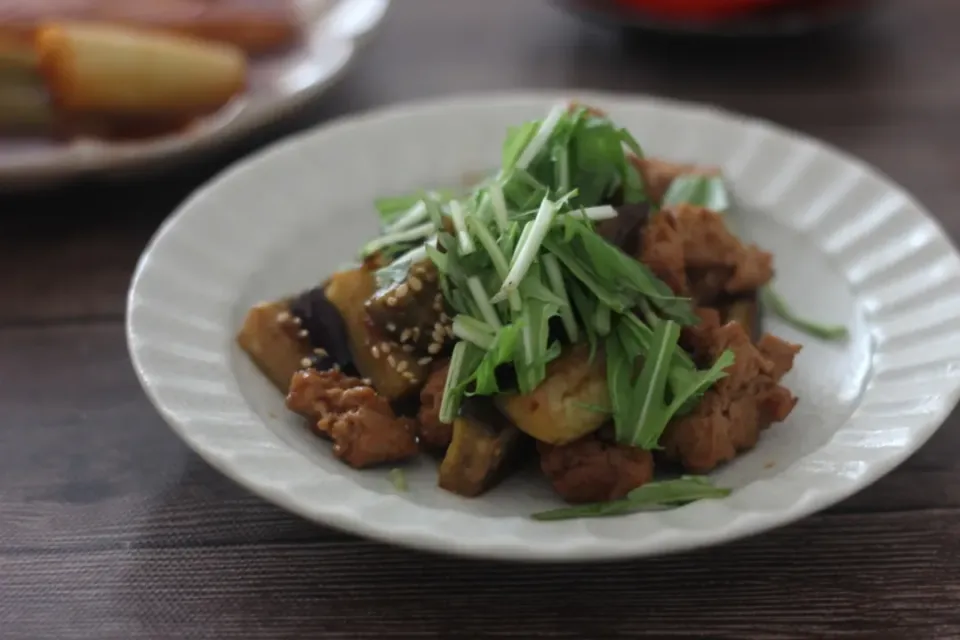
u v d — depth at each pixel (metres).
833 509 0.57
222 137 0.70
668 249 0.59
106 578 0.55
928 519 0.57
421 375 0.58
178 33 0.77
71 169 0.68
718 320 0.58
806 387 0.59
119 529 0.57
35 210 0.70
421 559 0.56
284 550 0.56
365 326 0.59
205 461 0.57
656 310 0.58
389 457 0.57
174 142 0.69
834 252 0.64
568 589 0.55
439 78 0.80
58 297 0.66
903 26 0.85
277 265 0.64
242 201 0.64
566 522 0.53
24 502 0.58
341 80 0.77
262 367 0.59
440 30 0.85
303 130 0.75
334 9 0.80
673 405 0.55
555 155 0.60
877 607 0.54
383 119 0.69
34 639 0.54
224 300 0.61
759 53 0.82
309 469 0.55
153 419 0.61
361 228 0.66
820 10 0.80
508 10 0.88
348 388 0.58
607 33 0.84
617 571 0.55
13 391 0.62
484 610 0.54
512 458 0.57
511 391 0.56
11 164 0.67
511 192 0.59
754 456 0.57
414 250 0.59
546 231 0.57
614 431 0.56
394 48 0.83
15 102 0.72
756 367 0.57
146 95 0.72
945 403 0.56
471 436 0.56
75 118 0.73
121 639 0.54
